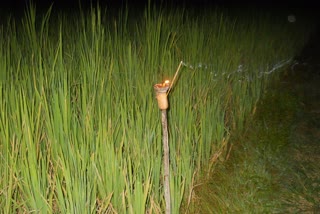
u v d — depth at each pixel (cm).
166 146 226
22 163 224
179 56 382
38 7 631
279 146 378
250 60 474
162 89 214
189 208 288
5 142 235
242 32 486
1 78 278
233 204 299
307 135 401
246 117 417
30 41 334
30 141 222
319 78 563
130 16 521
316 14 854
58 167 241
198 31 416
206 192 308
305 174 335
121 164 238
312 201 304
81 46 331
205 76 377
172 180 252
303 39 706
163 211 261
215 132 350
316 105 474
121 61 335
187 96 331
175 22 440
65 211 223
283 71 569
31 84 282
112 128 264
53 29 413
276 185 322
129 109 281
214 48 422
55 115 242
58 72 271
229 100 403
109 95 277
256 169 339
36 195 219
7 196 222
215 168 339
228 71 419
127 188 229
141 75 321
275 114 441
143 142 263
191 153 305
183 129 305
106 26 434
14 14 546
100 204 241
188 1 734
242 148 373
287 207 298
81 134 247
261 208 296
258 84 459
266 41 524
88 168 236
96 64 304
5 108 255
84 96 264
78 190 219
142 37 391
